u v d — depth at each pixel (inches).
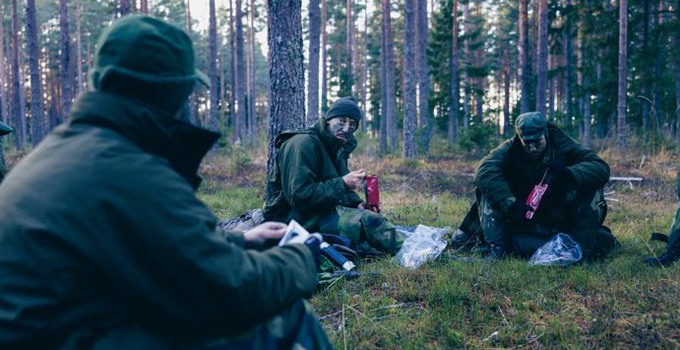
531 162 212.4
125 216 55.3
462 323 146.9
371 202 217.8
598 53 1159.6
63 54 861.8
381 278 179.3
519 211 200.7
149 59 60.7
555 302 158.9
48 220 54.2
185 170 65.7
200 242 57.3
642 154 707.4
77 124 60.3
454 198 398.0
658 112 1026.1
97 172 55.7
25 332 54.0
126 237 55.6
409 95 768.9
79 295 56.1
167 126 61.7
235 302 58.8
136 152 58.5
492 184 206.2
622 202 360.5
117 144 58.1
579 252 195.6
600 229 217.6
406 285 173.3
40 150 59.7
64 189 55.0
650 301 158.9
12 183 57.7
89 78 63.6
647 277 177.9
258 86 2647.6
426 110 1020.5
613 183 475.8
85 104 60.2
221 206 365.4
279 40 315.9
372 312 153.9
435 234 208.2
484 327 144.9
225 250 59.2
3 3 1836.9
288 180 195.6
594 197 204.4
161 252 55.9
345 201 216.7
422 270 185.9
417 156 805.9
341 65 2165.4
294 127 319.6
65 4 867.4
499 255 206.1
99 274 56.2
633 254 212.1
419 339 135.5
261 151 776.9
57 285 54.4
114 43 61.1
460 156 855.7
